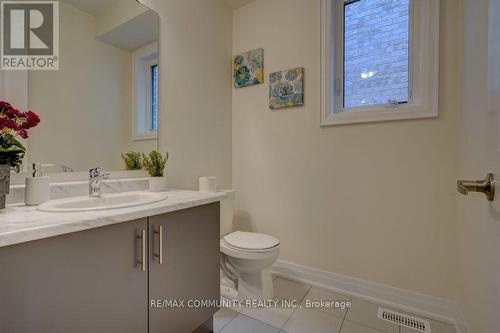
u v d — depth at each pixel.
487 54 0.83
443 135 1.48
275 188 2.10
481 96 0.94
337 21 1.86
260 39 2.16
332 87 1.84
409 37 1.61
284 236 2.05
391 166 1.63
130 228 0.95
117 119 1.48
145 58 1.61
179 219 1.16
